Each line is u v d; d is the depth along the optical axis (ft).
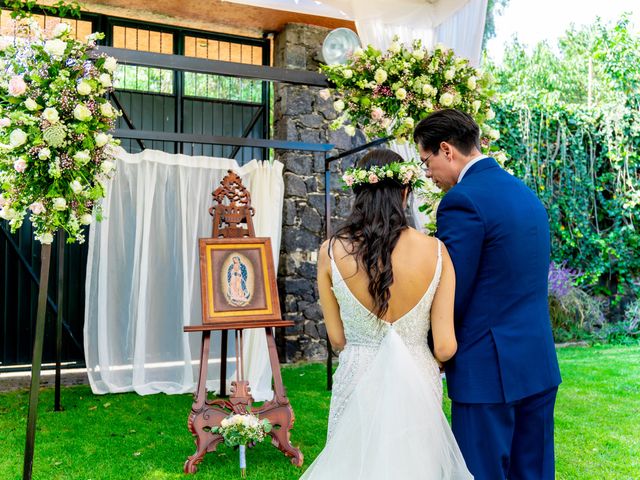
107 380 16.65
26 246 18.98
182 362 17.29
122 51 11.53
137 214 16.96
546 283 6.38
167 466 10.96
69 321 19.42
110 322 16.92
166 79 20.98
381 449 5.84
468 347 6.10
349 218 6.41
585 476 10.39
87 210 10.62
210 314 11.85
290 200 21.20
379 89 12.80
